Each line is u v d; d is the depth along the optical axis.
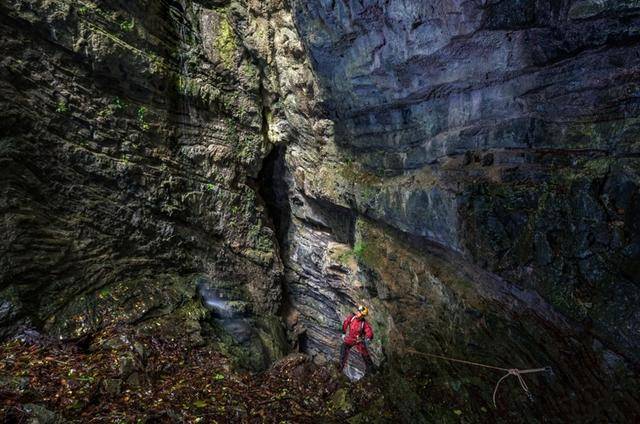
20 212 5.79
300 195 10.59
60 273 6.21
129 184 7.37
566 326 4.77
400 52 5.93
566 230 4.66
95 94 6.93
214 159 9.07
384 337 7.51
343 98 7.68
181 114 8.46
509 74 5.19
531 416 4.54
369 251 8.16
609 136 4.45
